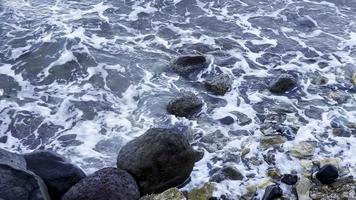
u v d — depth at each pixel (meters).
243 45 9.92
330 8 10.92
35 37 9.91
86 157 7.95
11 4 10.77
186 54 9.62
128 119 8.52
